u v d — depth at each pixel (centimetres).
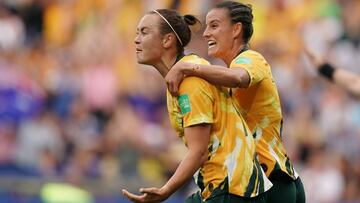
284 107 4191
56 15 4388
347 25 4678
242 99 1769
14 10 4331
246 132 1708
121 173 3691
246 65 1695
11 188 3188
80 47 4244
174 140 3822
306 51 2272
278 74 4294
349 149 4150
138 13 4259
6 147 3622
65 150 3794
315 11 4634
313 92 4281
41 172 3578
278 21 4500
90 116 3966
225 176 1680
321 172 3919
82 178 3391
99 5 4362
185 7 4125
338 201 3834
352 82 2212
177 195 3403
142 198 1642
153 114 4038
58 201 3241
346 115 4228
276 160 1772
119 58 4178
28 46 4222
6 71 3894
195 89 1669
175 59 1733
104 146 3784
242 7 1777
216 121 1691
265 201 1725
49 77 4062
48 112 3909
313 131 4116
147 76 4103
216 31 1775
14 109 3788
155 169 3700
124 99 4031
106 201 3341
